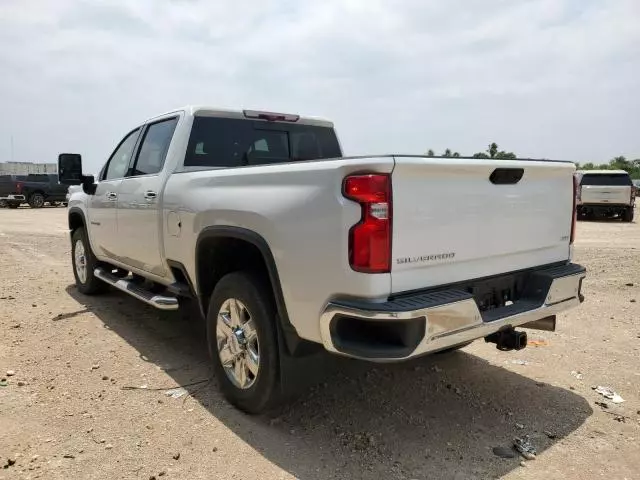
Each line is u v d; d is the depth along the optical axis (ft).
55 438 10.48
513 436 10.95
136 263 16.79
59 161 19.19
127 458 9.86
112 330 17.39
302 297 9.80
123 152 18.57
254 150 16.14
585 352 15.88
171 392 12.70
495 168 10.48
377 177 8.77
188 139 14.78
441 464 9.87
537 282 11.76
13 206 88.58
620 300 21.77
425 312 8.82
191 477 9.32
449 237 9.87
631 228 53.21
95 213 19.56
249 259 12.19
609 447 10.57
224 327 12.07
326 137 18.10
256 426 11.14
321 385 13.26
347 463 9.85
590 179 64.28
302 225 9.66
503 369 14.57
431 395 12.85
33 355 14.97
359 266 8.85
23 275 26.40
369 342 9.09
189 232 13.07
